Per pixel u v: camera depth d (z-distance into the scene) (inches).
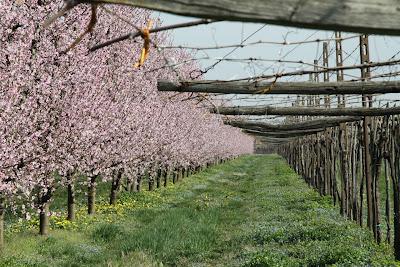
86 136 621.3
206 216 810.2
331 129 941.2
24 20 495.5
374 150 589.3
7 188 466.0
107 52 717.3
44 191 567.8
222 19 73.7
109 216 826.2
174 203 1049.5
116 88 776.3
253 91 274.5
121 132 756.6
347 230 596.1
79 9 586.9
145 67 889.5
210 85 261.3
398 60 187.8
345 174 774.5
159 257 542.6
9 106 447.2
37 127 538.6
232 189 1396.4
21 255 508.4
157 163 1221.7
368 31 74.2
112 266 478.3
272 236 589.6
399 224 478.0
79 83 598.5
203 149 1720.0
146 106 908.0
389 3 72.3
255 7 72.2
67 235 645.9
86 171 728.3
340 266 409.4
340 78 641.6
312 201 964.0
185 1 72.5
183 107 1206.9
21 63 483.8
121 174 959.0
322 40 145.3
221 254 556.1
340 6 71.9
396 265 412.2
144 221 794.8
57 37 566.9
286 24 73.4
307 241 542.0
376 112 457.4
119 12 757.3
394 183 496.7
